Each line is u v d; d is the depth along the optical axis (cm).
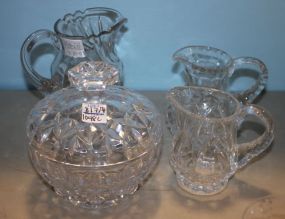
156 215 56
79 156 53
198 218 56
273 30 81
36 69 85
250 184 62
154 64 85
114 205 58
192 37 81
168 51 83
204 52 73
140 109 59
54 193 60
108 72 57
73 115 57
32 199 58
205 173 59
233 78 86
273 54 84
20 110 80
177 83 87
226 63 71
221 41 82
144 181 62
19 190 60
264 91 87
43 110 58
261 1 78
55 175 54
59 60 70
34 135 56
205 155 61
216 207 58
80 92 58
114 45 74
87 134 55
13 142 71
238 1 77
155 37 81
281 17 79
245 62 71
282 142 71
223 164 60
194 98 64
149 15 79
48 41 81
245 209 57
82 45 66
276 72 86
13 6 78
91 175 53
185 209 57
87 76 56
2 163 65
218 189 60
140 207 57
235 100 60
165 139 70
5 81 87
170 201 59
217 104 63
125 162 53
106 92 59
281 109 81
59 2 78
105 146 55
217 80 70
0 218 55
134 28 80
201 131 59
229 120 56
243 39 82
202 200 59
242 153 60
